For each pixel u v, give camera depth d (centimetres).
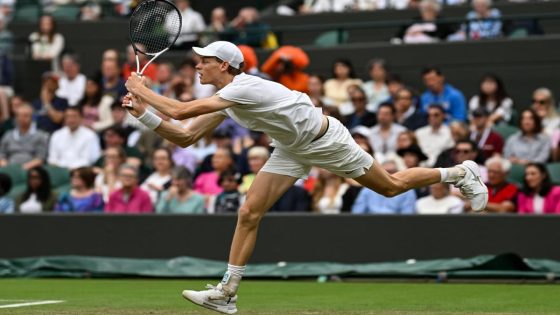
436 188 1955
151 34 1230
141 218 2009
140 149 2378
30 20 3628
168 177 2170
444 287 1733
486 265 1827
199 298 1169
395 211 1981
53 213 2050
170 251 1992
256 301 1471
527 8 3112
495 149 2200
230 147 2280
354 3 3375
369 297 1538
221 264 1934
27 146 2495
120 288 1719
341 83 2577
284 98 1166
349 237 1923
